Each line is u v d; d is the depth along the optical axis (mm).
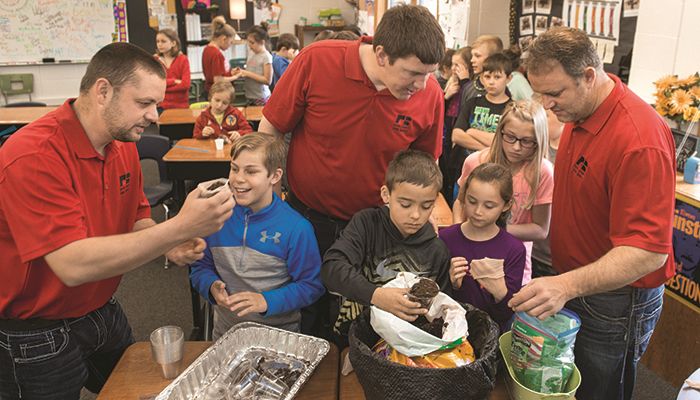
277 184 2086
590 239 1604
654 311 1664
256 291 1756
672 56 2805
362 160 1769
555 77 1442
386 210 1572
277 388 1323
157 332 1405
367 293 1300
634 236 1381
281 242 1690
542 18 3814
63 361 1522
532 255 2285
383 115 1704
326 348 1413
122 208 1583
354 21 9133
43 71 7664
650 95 2969
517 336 1311
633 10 3027
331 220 1878
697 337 2412
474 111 3270
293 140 1893
